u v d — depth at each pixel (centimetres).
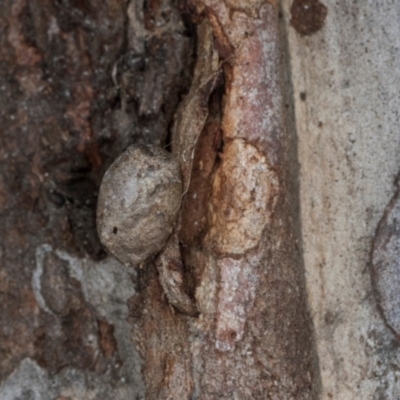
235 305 15
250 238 15
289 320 15
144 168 15
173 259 15
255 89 15
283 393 15
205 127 15
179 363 15
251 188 15
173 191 15
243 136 15
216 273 15
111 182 15
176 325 15
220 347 15
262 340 15
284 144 15
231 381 15
